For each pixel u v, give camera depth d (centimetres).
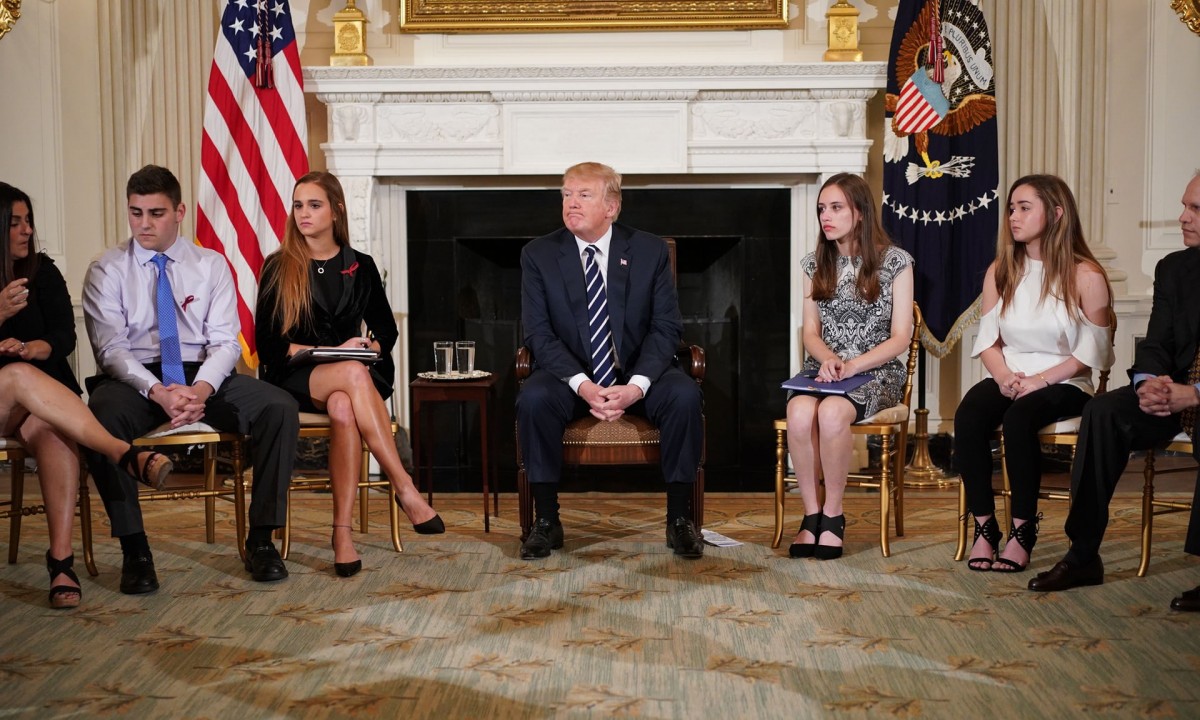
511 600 295
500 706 224
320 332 354
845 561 333
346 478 323
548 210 486
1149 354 312
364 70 459
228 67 449
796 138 463
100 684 235
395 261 489
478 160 469
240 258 450
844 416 331
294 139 454
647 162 466
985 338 346
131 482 302
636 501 425
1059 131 472
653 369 346
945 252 450
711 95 462
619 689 233
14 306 299
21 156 467
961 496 334
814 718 218
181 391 312
